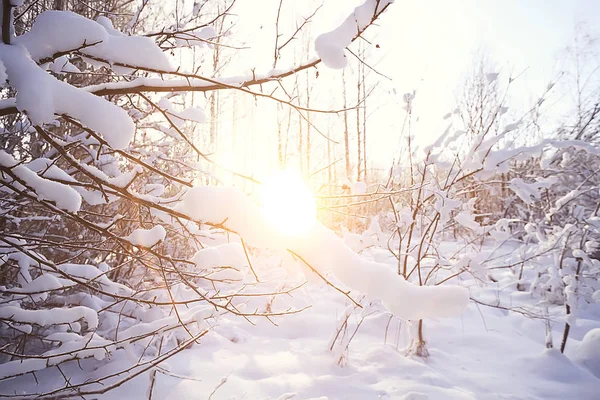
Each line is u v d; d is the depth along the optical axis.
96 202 2.18
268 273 6.34
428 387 3.61
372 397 3.43
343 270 1.26
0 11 1.11
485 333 5.27
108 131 1.07
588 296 5.63
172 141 4.19
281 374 3.77
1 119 3.05
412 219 4.60
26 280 2.44
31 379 3.29
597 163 6.39
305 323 5.27
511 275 7.86
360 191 3.58
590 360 4.73
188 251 5.75
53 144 1.27
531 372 4.28
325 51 1.27
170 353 2.01
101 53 1.33
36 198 1.32
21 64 1.06
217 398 3.18
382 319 5.39
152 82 1.52
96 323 2.60
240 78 1.56
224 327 4.84
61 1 3.33
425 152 4.36
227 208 1.26
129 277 4.55
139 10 2.38
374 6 1.25
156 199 1.88
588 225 5.45
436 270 4.62
